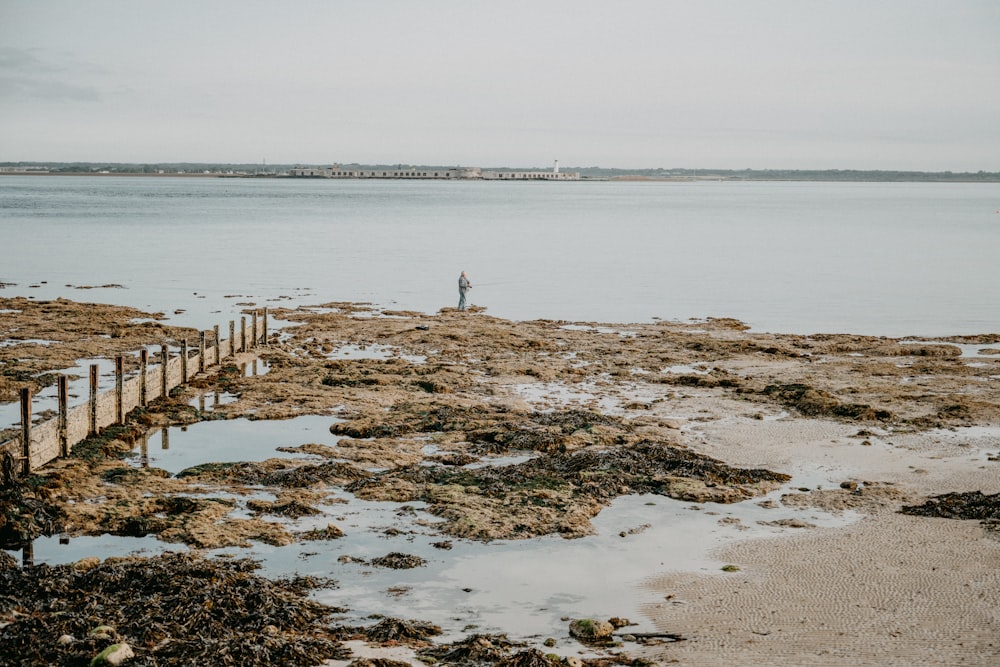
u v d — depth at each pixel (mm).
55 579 16297
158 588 16125
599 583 17438
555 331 44688
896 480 23281
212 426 27859
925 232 110312
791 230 113812
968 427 28094
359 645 14844
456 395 31500
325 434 27125
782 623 15797
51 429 23250
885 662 14430
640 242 94812
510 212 153625
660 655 14672
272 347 40062
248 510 20781
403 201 199375
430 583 17344
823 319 49438
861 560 18406
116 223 112625
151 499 20875
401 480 22719
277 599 15852
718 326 46656
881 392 32281
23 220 116250
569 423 27625
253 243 88750
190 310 49969
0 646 14102
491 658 14281
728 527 20266
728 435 27281
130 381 28203
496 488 22188
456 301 54625
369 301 54219
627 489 22469
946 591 16953
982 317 50000
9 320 44406
